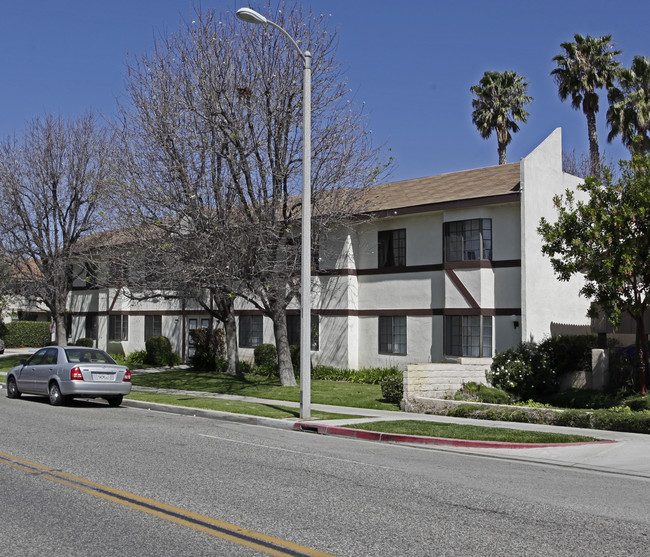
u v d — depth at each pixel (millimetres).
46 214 33094
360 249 26094
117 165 21969
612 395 18250
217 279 20125
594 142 37594
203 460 10219
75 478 8680
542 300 21922
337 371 25250
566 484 9133
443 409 16906
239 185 20109
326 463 10227
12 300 48562
